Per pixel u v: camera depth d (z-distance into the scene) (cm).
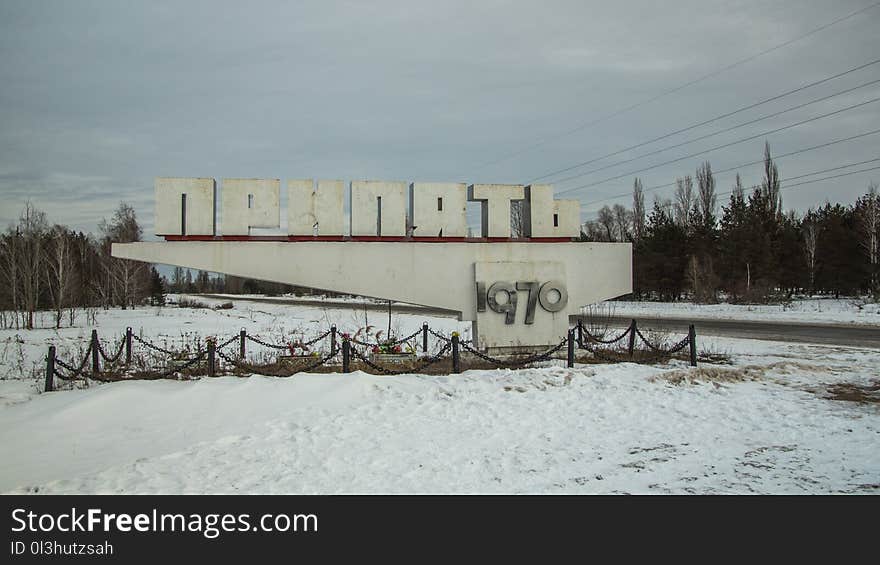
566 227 1795
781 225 5188
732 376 1427
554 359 1684
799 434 969
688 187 6706
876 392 1264
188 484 764
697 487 739
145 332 2720
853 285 4575
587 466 828
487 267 1706
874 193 4819
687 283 5069
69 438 972
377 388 1292
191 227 1538
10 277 3850
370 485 759
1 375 1603
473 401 1199
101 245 5259
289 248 1584
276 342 2280
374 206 1664
